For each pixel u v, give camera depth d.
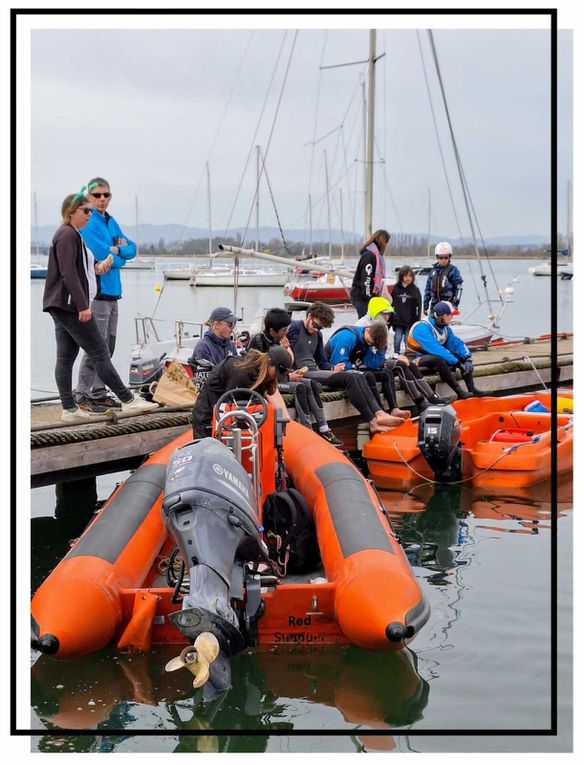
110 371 7.09
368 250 10.15
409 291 10.71
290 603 4.08
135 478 5.43
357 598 3.89
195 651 3.24
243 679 3.82
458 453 7.36
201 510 3.63
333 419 8.69
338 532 4.52
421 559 5.33
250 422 4.32
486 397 9.05
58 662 4.00
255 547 3.83
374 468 7.79
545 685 3.67
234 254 10.67
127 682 3.80
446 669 3.84
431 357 9.27
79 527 6.24
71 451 6.70
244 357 5.14
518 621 4.35
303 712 3.51
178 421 7.32
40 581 5.05
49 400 8.38
